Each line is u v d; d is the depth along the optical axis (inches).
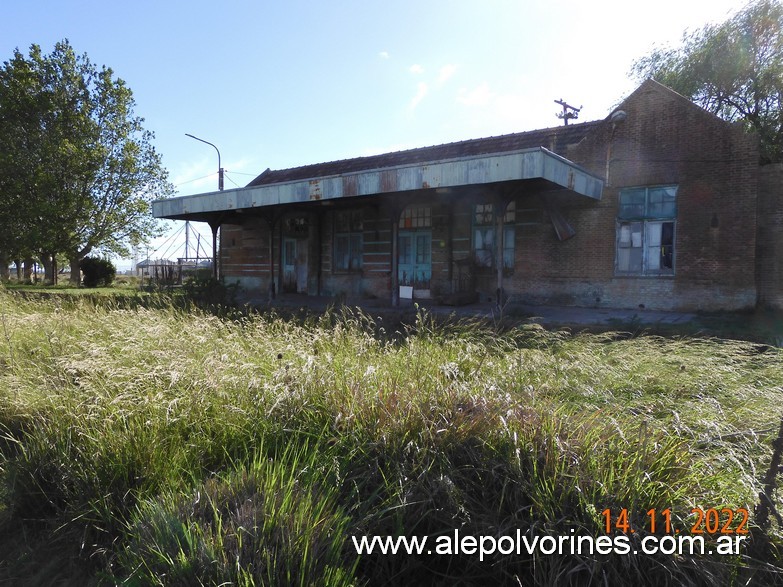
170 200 691.4
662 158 502.0
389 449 121.6
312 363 165.5
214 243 735.1
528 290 569.9
